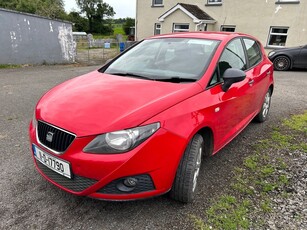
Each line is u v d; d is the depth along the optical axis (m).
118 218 2.30
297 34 13.51
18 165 3.10
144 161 2.03
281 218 2.35
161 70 2.99
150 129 2.06
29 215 2.31
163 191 2.20
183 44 3.35
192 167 2.32
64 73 9.79
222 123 2.89
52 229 2.17
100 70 3.36
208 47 3.17
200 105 2.45
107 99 2.34
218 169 3.13
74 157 2.05
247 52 3.91
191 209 2.43
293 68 11.83
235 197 2.62
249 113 3.90
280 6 13.69
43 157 2.31
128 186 2.07
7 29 10.16
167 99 2.30
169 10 16.22
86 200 2.52
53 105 2.41
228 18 15.49
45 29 11.60
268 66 4.57
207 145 2.81
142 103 2.24
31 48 11.22
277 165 3.26
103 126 2.04
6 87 7.10
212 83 2.78
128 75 3.00
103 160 1.98
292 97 6.75
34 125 2.49
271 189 2.76
